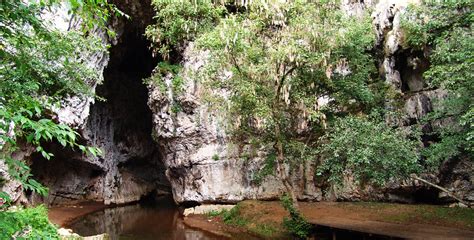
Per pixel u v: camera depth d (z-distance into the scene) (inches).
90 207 855.7
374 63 664.4
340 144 428.8
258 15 488.7
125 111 1056.2
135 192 1039.6
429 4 502.6
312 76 548.1
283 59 462.3
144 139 1131.3
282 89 525.0
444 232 402.0
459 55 385.4
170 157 818.2
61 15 538.6
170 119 778.2
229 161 729.6
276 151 590.9
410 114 579.5
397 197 583.5
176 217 733.3
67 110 603.5
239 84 506.3
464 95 408.2
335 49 530.3
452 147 440.8
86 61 625.6
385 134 412.2
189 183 774.5
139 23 866.1
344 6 708.7
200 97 743.7
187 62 770.8
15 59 163.5
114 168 1009.5
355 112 616.1
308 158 570.9
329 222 488.7
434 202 557.6
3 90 135.8
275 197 681.0
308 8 478.3
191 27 583.2
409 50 597.3
